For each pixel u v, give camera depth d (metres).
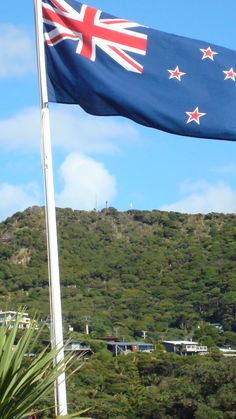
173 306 112.69
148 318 107.88
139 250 137.62
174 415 48.50
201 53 10.41
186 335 100.00
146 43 10.25
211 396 48.06
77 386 38.81
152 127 10.19
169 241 141.88
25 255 128.38
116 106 10.09
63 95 10.04
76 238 141.88
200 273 121.75
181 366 58.47
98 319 100.81
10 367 6.79
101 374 49.47
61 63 10.02
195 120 10.23
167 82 10.23
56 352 7.12
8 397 6.71
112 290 122.12
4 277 119.50
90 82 10.00
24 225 138.50
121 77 10.09
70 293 120.19
